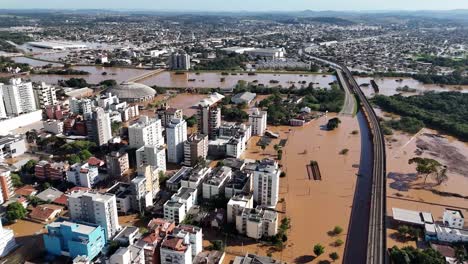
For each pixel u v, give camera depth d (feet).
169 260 622.54
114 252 638.12
